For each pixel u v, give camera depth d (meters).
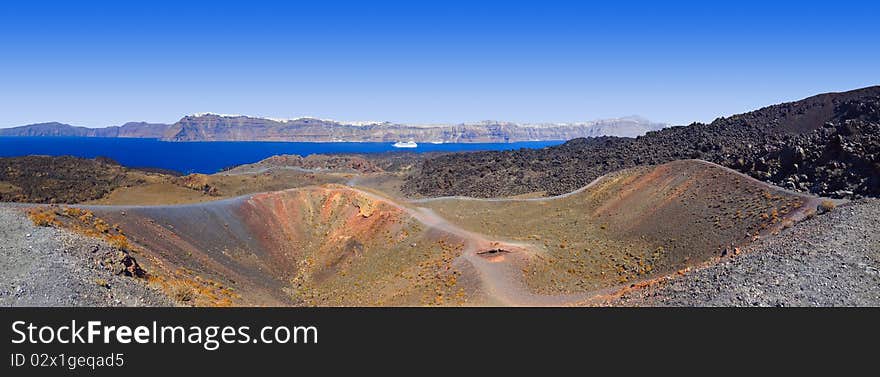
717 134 107.25
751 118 111.62
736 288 26.36
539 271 46.66
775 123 105.44
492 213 77.88
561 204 79.31
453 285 44.69
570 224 65.94
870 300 22.55
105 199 82.62
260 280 49.53
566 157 126.31
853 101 99.19
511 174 119.44
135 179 102.69
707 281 29.16
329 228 67.50
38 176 93.25
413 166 188.38
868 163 47.56
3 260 25.53
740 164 64.12
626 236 55.44
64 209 42.62
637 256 48.88
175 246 46.69
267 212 67.31
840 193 46.34
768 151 63.38
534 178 111.25
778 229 41.34
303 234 66.12
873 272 24.72
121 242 36.88
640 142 119.31
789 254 29.34
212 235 56.03
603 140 149.00
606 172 99.31
